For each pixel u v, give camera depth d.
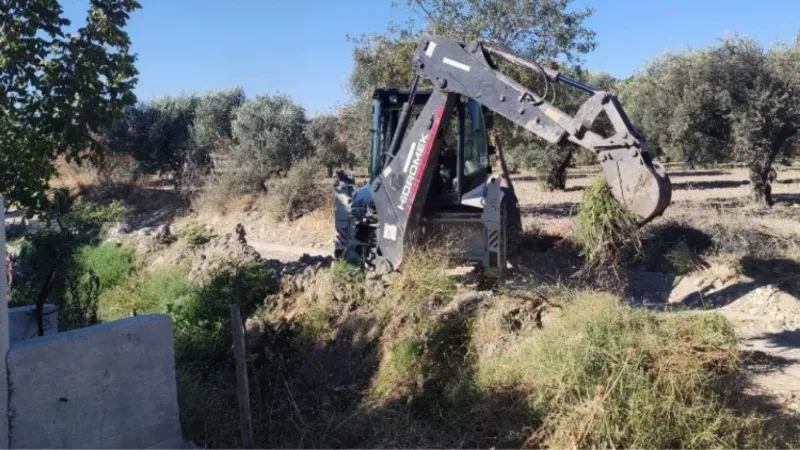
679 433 4.71
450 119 8.30
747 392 5.43
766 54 15.34
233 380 6.84
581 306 5.81
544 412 5.14
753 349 6.75
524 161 25.66
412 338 6.42
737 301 9.06
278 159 23.48
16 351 4.29
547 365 5.33
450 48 8.06
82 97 7.32
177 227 20.02
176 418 5.07
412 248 8.16
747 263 10.01
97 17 7.46
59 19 7.35
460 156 9.15
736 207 16.05
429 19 15.64
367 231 9.70
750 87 15.34
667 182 6.61
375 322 6.95
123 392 4.76
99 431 4.64
